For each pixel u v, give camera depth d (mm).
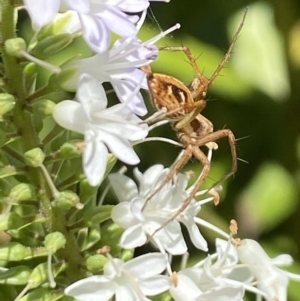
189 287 107
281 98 168
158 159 161
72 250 108
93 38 98
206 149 140
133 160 100
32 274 104
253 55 170
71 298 106
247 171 168
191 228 110
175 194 110
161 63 155
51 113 102
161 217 109
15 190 104
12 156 106
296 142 165
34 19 96
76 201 103
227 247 112
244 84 166
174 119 105
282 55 169
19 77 103
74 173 106
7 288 107
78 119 102
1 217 105
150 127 107
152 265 105
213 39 169
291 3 164
